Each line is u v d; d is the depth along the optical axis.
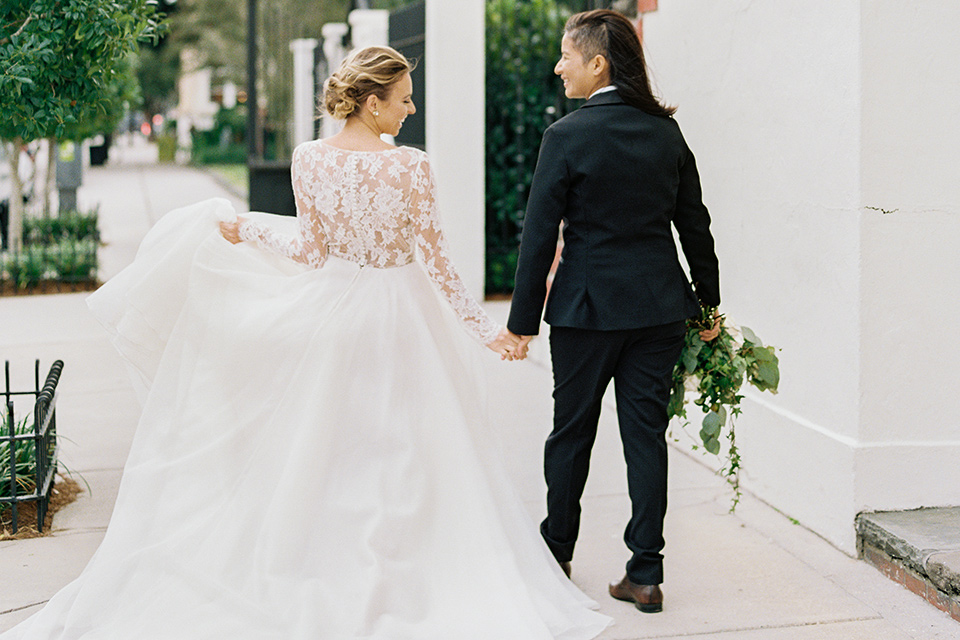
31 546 3.84
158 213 18.00
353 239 3.25
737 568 3.67
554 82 10.13
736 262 4.56
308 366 3.21
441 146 9.14
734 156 4.54
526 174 10.16
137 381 3.57
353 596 3.01
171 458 3.29
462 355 3.48
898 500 3.76
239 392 3.29
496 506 3.26
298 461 3.11
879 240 3.67
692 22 4.87
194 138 40.31
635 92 3.19
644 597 3.30
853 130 3.65
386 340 3.22
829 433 3.88
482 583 3.10
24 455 4.29
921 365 3.74
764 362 3.52
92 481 4.61
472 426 3.43
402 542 3.11
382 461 3.18
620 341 3.18
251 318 3.31
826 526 3.91
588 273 3.17
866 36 3.59
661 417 3.28
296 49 14.80
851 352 3.74
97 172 31.17
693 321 3.46
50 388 4.16
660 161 3.15
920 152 3.66
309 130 14.52
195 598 3.05
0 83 4.32
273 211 12.52
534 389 6.42
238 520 3.14
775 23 4.14
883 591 3.47
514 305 3.22
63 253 10.38
